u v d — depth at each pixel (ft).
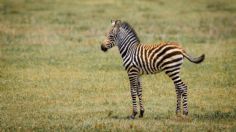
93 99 102.42
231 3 297.94
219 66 134.21
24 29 211.41
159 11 271.08
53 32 204.85
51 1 301.84
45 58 148.15
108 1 302.86
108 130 77.92
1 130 78.84
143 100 101.50
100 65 137.59
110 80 119.96
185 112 84.94
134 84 87.15
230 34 201.98
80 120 85.35
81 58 148.66
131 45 87.92
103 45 90.43
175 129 77.92
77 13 262.47
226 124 81.15
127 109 94.27
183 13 265.54
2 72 127.75
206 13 265.75
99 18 248.32
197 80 118.93
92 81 118.83
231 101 99.86
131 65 87.20
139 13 264.31
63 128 79.66
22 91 108.78
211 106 95.61
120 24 89.30
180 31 210.79
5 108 94.73
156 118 86.94
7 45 171.53
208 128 78.28
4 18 243.81
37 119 86.38
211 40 185.47
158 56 84.74
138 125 80.74
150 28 219.00
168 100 101.55
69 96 104.73
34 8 277.85
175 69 84.38
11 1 301.84
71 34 200.64
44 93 107.14
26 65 137.80
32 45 172.45
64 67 135.54
